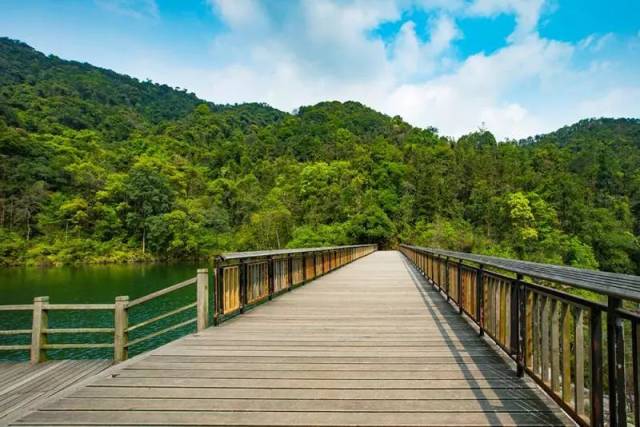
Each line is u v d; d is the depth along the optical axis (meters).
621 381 1.69
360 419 2.45
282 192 61.00
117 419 2.50
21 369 4.64
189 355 3.91
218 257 5.00
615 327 1.73
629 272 38.69
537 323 2.89
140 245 47.62
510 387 2.98
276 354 3.94
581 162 67.00
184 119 114.00
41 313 4.88
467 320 5.64
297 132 106.81
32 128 68.00
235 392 2.92
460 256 5.48
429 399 2.76
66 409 2.66
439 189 60.09
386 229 50.53
